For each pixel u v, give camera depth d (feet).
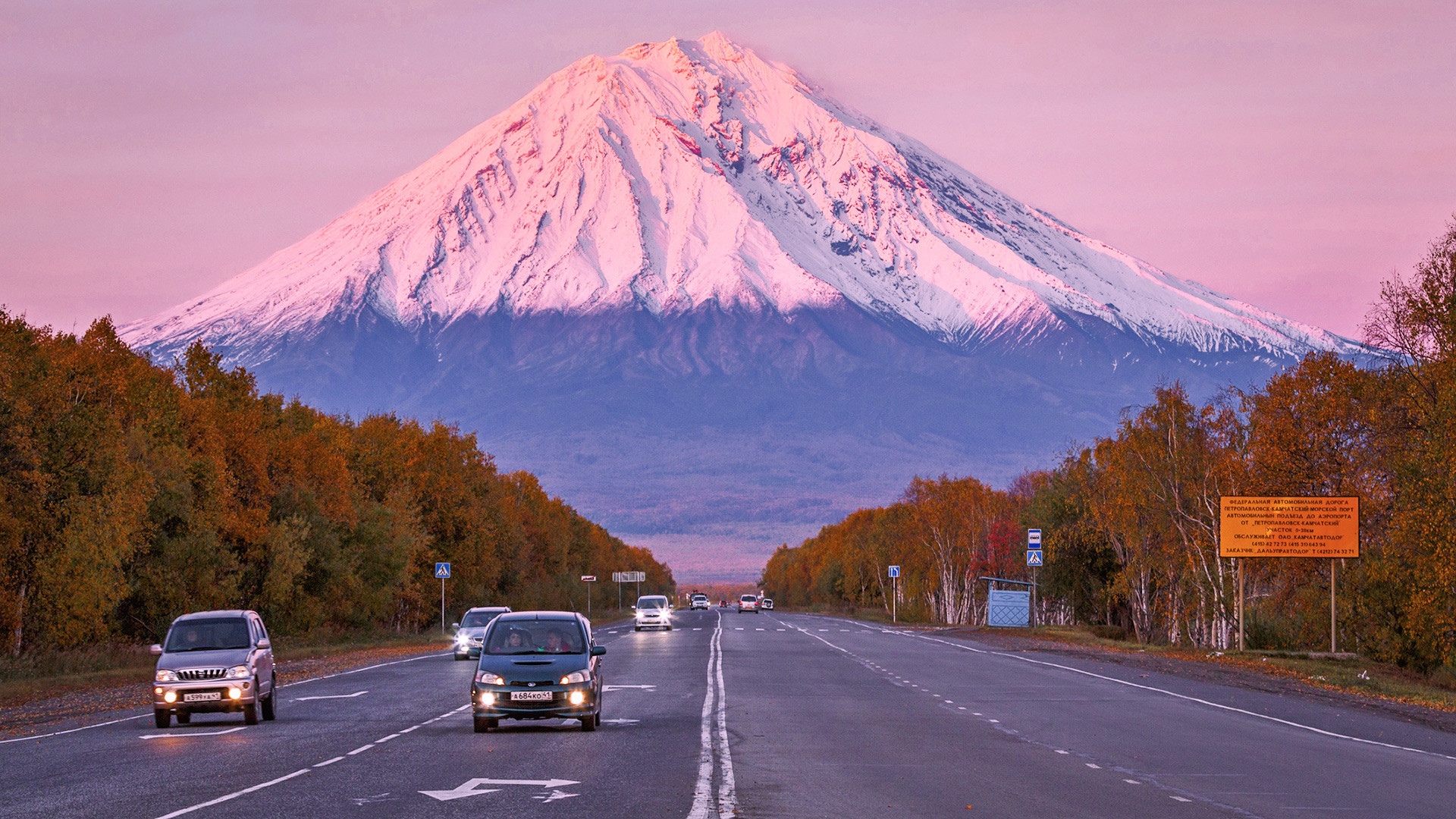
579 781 79.41
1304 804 72.69
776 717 122.01
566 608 553.64
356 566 323.57
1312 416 236.84
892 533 622.54
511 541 463.83
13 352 212.23
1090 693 150.82
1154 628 342.23
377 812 67.56
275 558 278.46
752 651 242.78
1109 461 327.88
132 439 237.25
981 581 522.47
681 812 67.77
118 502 211.82
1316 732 112.57
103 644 211.00
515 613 116.98
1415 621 203.31
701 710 128.77
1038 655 233.14
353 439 396.78
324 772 83.66
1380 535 230.07
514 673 108.06
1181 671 190.49
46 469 206.59
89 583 206.80
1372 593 227.81
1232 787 78.84
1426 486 197.77
